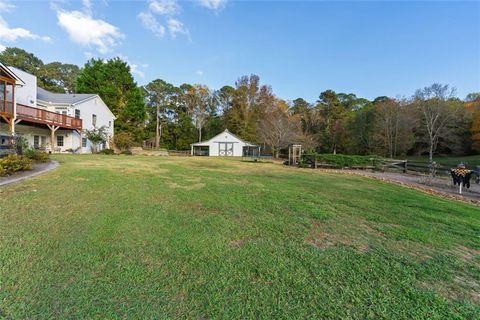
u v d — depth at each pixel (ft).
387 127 104.01
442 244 11.60
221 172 37.50
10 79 51.01
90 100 83.92
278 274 8.35
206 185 24.58
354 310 6.70
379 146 107.86
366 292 7.54
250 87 142.82
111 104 102.17
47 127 68.08
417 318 6.51
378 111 108.99
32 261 8.48
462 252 10.84
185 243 10.44
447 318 6.56
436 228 13.96
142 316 6.12
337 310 6.66
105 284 7.37
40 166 31.71
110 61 105.19
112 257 9.00
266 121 116.47
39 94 77.10
